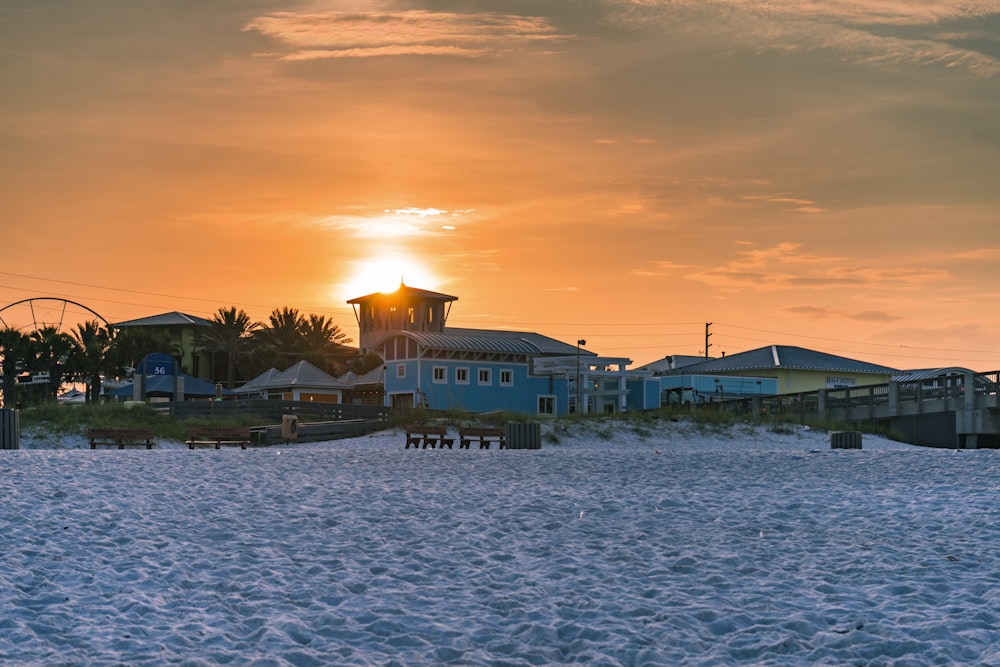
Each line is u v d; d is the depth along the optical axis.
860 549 13.62
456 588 11.12
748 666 8.25
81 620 9.37
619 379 72.19
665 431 43.31
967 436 46.50
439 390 68.12
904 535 14.62
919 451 34.69
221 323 89.00
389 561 12.57
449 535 14.37
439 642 8.93
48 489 18.19
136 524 14.76
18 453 28.55
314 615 9.79
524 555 13.09
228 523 15.25
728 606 10.27
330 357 89.31
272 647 8.60
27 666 7.87
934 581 11.51
